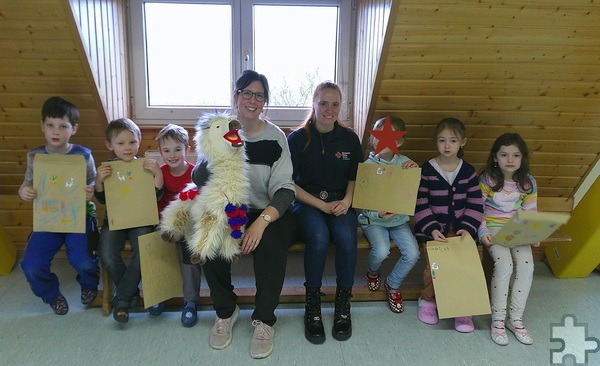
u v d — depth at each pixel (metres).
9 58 1.74
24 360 1.51
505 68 1.84
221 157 1.49
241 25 2.21
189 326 1.73
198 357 1.55
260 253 1.58
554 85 1.92
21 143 2.08
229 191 1.46
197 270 1.74
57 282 1.79
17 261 2.28
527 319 1.83
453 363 1.54
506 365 1.54
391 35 1.70
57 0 1.54
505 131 2.14
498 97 1.98
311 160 1.86
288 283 2.13
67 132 1.77
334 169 1.88
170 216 1.58
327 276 2.20
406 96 1.96
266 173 1.67
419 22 1.65
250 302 1.90
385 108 2.02
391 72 1.85
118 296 1.69
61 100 1.77
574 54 1.78
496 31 1.69
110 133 1.72
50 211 1.69
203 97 2.31
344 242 1.71
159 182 1.74
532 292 2.07
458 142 1.85
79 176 1.68
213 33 2.24
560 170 2.34
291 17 2.24
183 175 1.82
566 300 2.00
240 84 1.61
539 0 1.58
